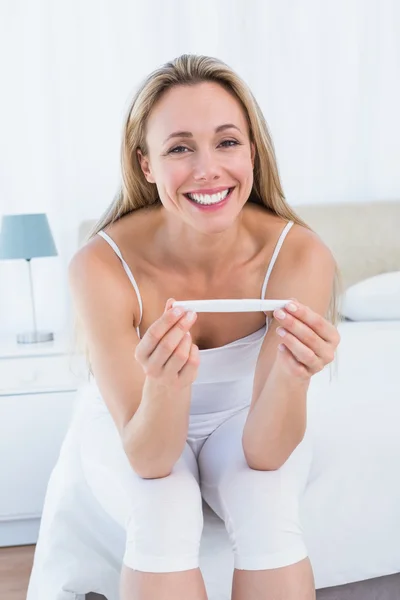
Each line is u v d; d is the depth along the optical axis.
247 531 1.07
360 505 1.26
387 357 1.96
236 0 2.87
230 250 1.33
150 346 1.03
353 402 1.54
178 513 1.06
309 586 1.05
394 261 2.91
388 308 2.55
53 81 2.82
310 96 2.96
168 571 1.02
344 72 2.96
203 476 1.26
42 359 2.33
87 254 1.31
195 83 1.20
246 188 1.22
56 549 1.24
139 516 1.06
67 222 2.88
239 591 1.06
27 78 2.82
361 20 2.95
